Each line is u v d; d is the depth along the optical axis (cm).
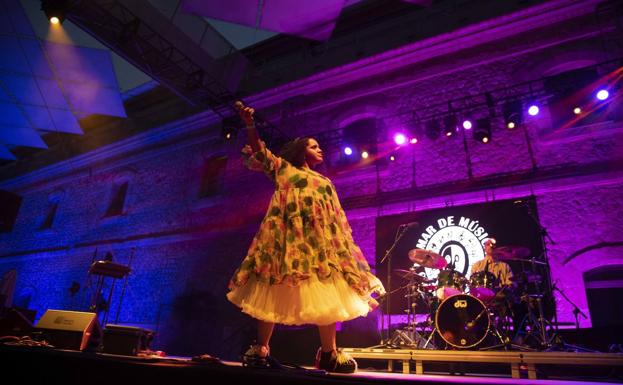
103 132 1502
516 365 369
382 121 934
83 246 1344
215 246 1081
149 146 1362
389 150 898
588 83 717
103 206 1376
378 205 865
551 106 760
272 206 199
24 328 352
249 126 206
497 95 828
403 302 762
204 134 1239
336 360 195
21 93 1189
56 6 733
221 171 1200
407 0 913
